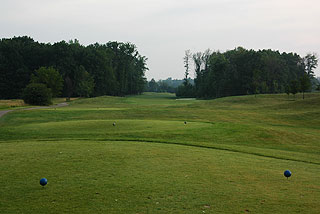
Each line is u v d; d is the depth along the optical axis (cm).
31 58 10300
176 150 1245
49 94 6544
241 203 634
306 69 12838
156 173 857
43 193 675
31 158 1023
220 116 3494
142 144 1381
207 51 12825
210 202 636
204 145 1466
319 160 1247
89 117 3381
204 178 819
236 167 966
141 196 663
